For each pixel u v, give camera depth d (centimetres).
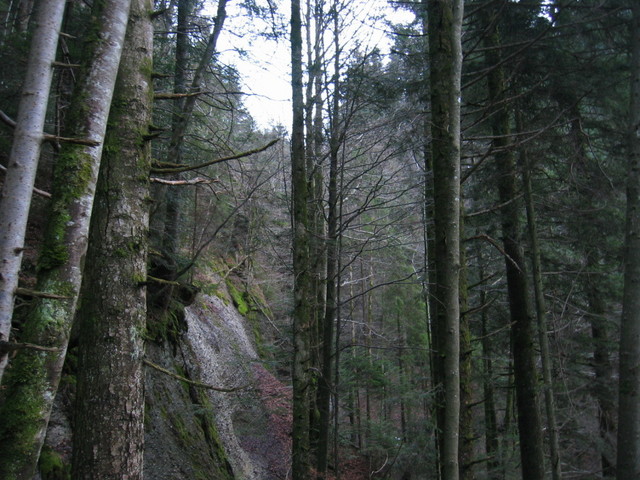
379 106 699
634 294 505
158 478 628
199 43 852
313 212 815
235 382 1049
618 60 625
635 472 482
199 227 1060
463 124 755
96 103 308
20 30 670
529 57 628
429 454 676
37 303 270
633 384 494
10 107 621
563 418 901
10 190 242
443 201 479
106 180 336
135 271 332
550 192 746
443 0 520
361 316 1606
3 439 240
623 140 648
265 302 1902
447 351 396
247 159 962
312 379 889
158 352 789
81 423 300
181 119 790
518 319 665
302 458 594
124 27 334
